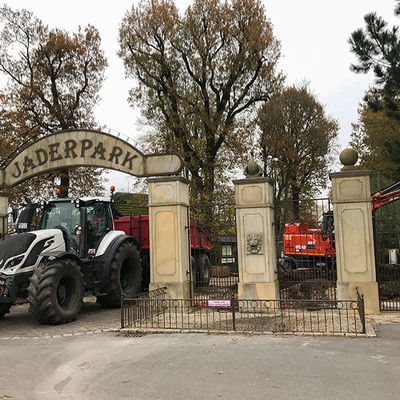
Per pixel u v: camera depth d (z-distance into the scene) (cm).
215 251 1659
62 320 912
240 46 2506
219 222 1673
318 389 464
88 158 1159
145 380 516
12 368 591
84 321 950
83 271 1055
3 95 2503
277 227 1041
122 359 613
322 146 2856
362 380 489
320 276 1088
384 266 1286
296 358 582
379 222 1422
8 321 983
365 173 918
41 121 2523
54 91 2594
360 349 621
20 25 2484
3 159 2330
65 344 727
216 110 2606
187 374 532
